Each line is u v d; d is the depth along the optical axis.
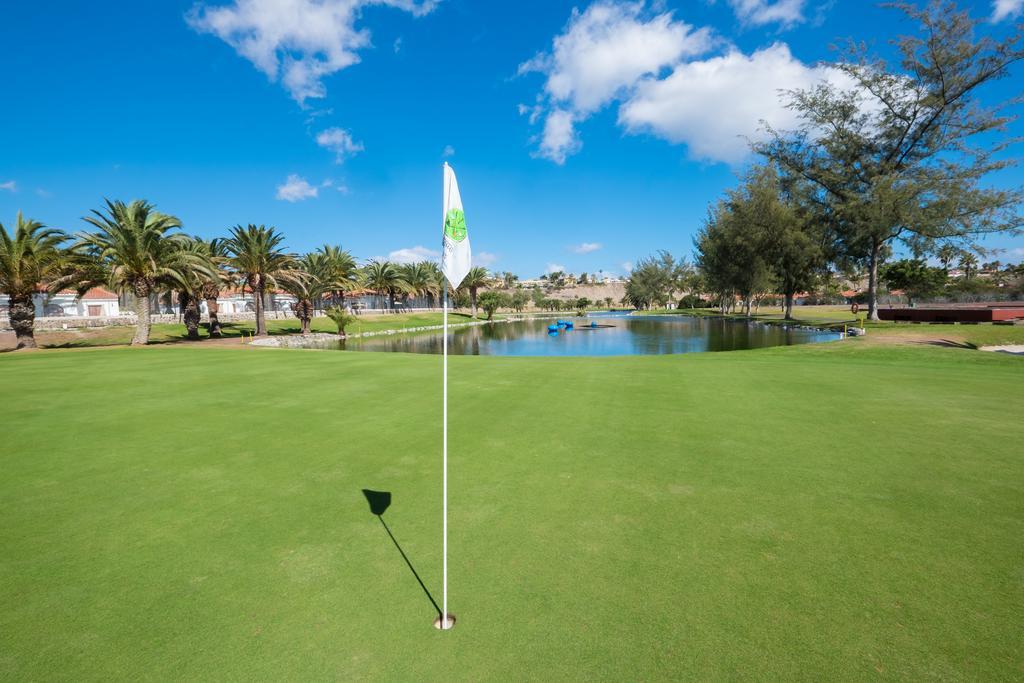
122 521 4.70
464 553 4.07
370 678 2.72
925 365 15.45
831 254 48.16
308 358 18.62
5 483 5.68
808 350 20.20
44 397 10.67
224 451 6.84
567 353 35.53
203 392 11.23
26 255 26.77
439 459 6.45
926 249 38.97
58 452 6.82
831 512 4.76
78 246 28.06
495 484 5.57
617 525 4.54
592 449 6.81
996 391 10.82
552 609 3.32
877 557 3.92
